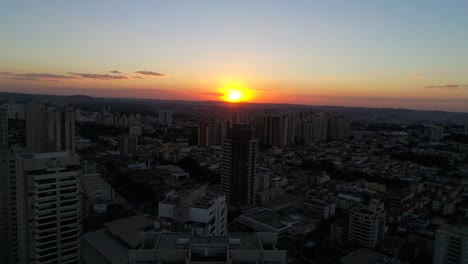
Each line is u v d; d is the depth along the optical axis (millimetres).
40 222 116250
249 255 57812
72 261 124188
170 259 57094
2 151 147625
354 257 148500
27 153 126375
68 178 121250
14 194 138500
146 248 61656
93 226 195500
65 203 121188
